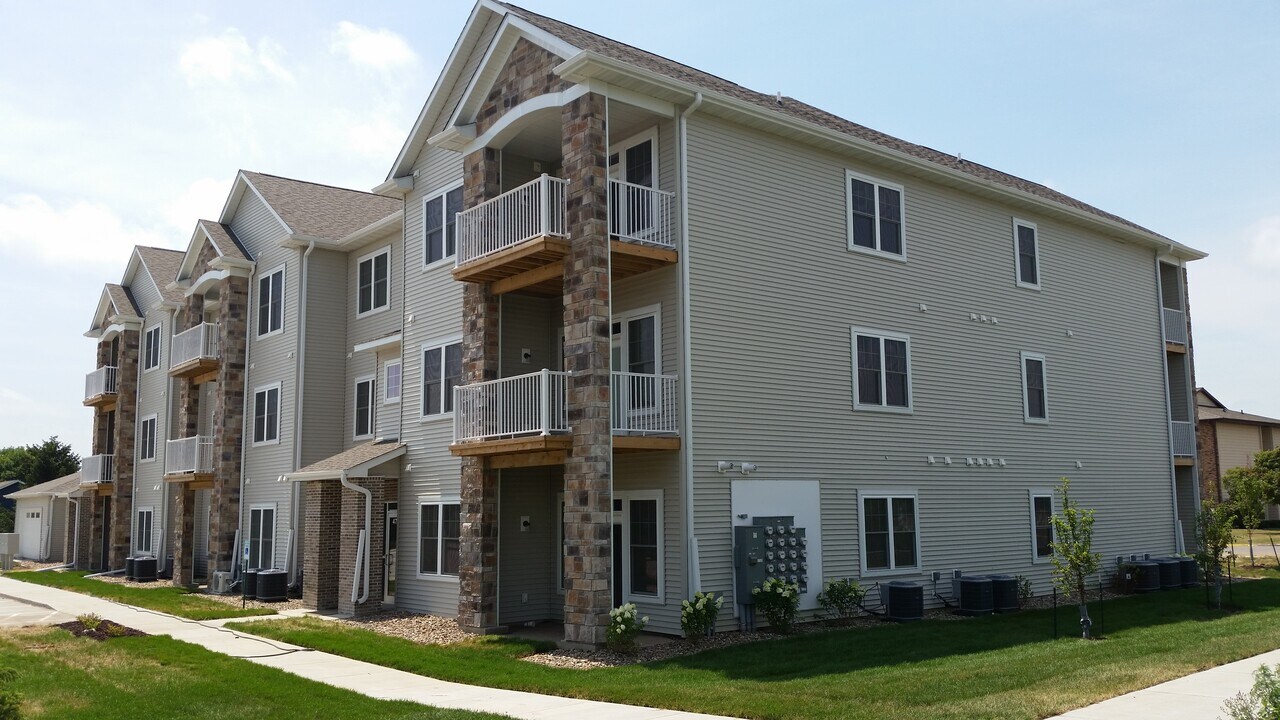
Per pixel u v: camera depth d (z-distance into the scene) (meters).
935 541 19.78
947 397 20.59
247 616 20.17
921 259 20.55
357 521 20.25
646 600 16.17
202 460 28.06
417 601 20.25
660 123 16.86
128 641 16.41
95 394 38.31
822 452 17.94
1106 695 10.51
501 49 17.75
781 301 17.66
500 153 18.25
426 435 20.67
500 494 18.41
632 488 16.64
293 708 11.20
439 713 10.41
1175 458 26.58
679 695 11.01
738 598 16.12
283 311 26.28
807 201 18.44
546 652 14.68
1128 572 23.11
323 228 26.47
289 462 25.05
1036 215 23.59
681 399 15.91
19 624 18.97
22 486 60.06
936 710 9.82
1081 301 24.45
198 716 10.89
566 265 15.69
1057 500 22.69
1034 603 20.89
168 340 33.59
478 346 17.97
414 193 22.06
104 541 38.16
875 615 18.12
